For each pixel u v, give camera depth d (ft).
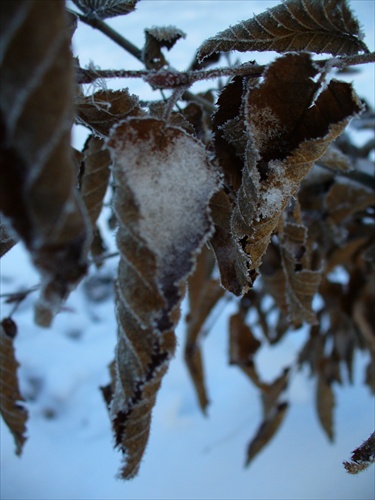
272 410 1.19
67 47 0.32
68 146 0.31
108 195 0.99
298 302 0.73
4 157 0.30
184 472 1.20
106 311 1.67
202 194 0.45
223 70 0.48
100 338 1.56
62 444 1.25
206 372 1.49
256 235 0.50
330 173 0.99
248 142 0.48
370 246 1.05
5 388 0.82
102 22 0.72
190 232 0.44
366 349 1.27
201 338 1.20
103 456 1.21
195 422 1.33
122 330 0.44
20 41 0.30
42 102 0.30
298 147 0.48
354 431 1.28
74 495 1.13
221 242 0.51
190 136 0.46
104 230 1.40
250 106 0.47
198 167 0.45
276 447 1.25
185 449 1.25
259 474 1.19
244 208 0.49
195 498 1.14
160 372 0.45
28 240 0.31
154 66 0.75
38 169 0.30
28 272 1.64
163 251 0.43
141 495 1.14
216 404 1.38
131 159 0.44
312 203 1.03
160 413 1.33
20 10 0.30
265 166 0.48
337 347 1.23
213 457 1.23
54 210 0.30
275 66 0.46
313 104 0.47
